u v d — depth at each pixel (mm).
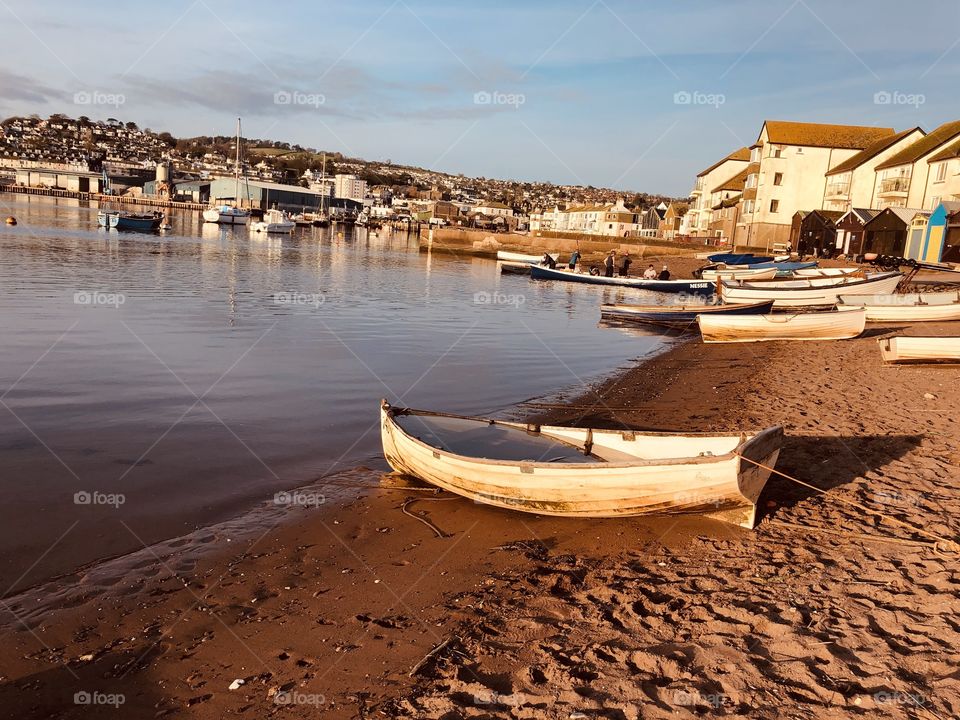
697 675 4848
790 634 5316
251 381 15234
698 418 13000
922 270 41312
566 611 6055
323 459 10484
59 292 27328
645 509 7762
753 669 4887
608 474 7711
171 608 6152
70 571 6770
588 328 27734
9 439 10656
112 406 12719
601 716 4426
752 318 22891
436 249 88562
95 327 20562
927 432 11203
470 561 7215
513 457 9023
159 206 155625
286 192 155875
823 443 10688
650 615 5855
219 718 4691
